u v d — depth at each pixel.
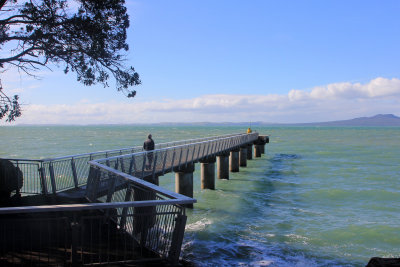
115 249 5.82
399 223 12.62
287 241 10.62
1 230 6.69
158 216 5.77
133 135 115.56
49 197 9.60
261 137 42.09
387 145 67.19
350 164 33.72
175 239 5.23
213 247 9.88
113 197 7.66
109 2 10.93
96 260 5.31
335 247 10.17
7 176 9.41
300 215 13.81
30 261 5.27
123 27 11.80
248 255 9.34
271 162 36.28
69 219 7.48
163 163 14.18
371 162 35.56
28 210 4.30
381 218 13.41
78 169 11.56
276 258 9.20
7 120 10.84
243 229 11.76
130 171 11.52
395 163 34.47
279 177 25.16
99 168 8.55
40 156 40.34
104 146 58.06
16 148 53.84
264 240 10.66
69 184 11.06
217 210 14.50
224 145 23.50
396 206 15.51
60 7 10.56
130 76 12.15
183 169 16.53
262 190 19.62
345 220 13.04
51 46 10.70
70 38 10.78
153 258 5.37
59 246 5.96
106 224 7.23
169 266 5.15
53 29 10.59
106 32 11.35
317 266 8.78
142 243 5.73
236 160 28.39
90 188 9.12
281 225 12.33
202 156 18.50
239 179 24.25
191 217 13.29
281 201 16.50
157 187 5.56
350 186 20.67
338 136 118.44
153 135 114.38
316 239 10.86
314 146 63.47
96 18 10.87
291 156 43.09
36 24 10.30
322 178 24.38
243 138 31.66
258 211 14.40
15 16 10.07
